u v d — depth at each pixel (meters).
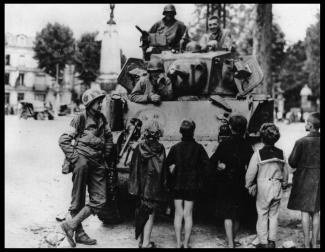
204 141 5.84
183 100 6.57
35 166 11.04
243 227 5.73
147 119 6.21
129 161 5.64
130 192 4.86
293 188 5.08
